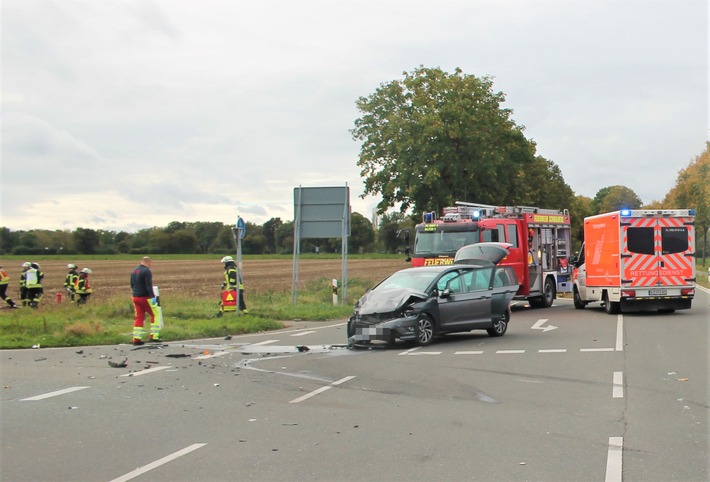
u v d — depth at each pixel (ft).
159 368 40.81
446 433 25.25
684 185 189.98
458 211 84.64
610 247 74.23
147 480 20.18
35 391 33.68
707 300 97.71
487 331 56.29
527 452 22.62
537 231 85.97
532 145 171.32
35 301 89.20
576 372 37.86
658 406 29.25
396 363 42.24
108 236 469.16
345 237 86.07
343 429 26.04
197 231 499.92
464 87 150.30
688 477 19.98
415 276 53.01
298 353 47.50
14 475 20.71
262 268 264.72
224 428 26.30
